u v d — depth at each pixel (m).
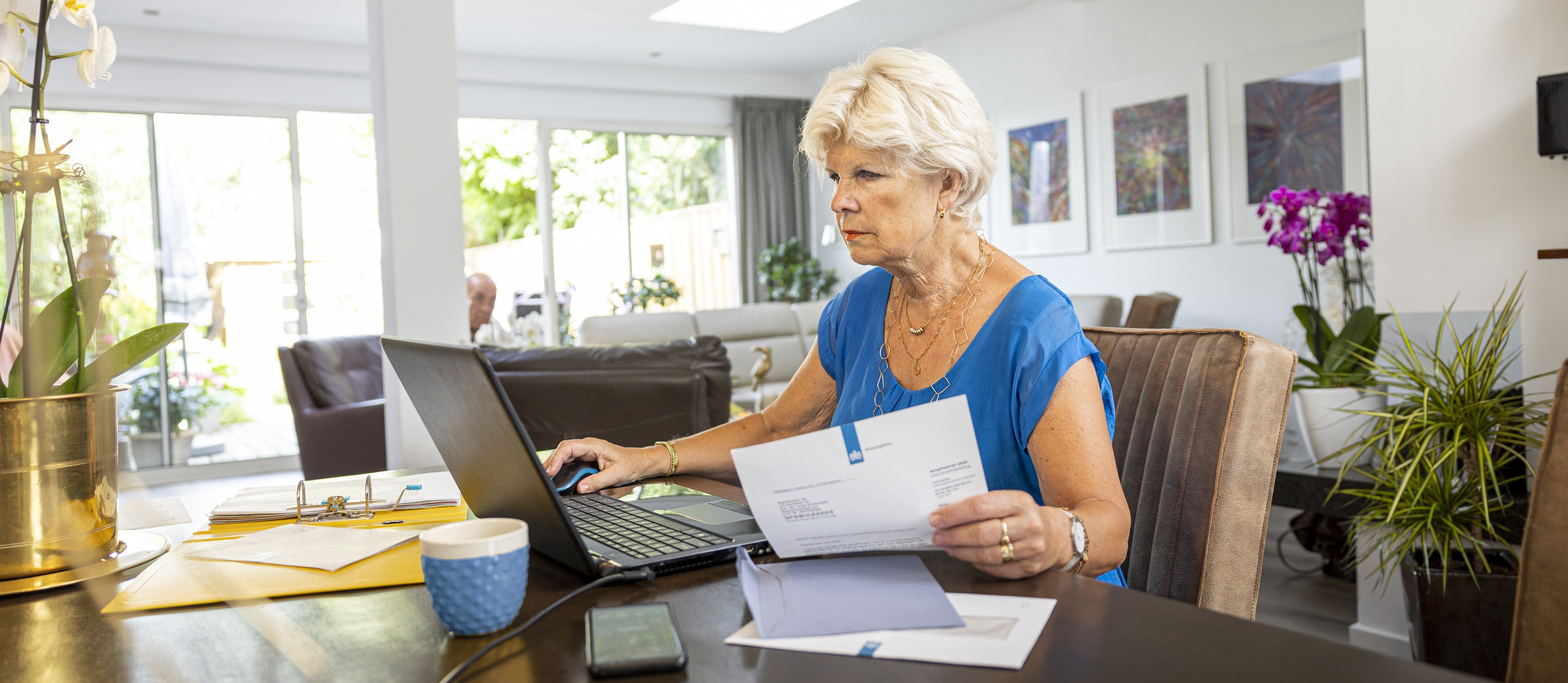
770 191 8.16
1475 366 2.16
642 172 7.76
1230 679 0.57
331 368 4.75
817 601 0.73
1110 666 0.60
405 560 0.88
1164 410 1.15
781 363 6.46
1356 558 2.86
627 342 5.97
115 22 5.58
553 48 6.79
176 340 0.87
